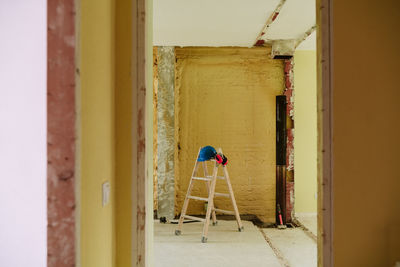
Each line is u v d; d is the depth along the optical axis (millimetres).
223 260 3436
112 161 1630
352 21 1701
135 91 1697
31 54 1122
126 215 1702
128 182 1700
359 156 1695
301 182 5262
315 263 3371
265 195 5070
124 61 1698
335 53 1695
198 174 5086
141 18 1708
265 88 5074
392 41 1699
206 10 3533
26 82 1123
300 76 5266
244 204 5070
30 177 1118
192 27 4105
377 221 1690
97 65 1360
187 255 3574
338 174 1694
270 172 5078
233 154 5078
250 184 5074
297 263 3373
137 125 1700
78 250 1077
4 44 1124
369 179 1695
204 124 5082
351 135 1695
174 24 3986
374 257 1688
